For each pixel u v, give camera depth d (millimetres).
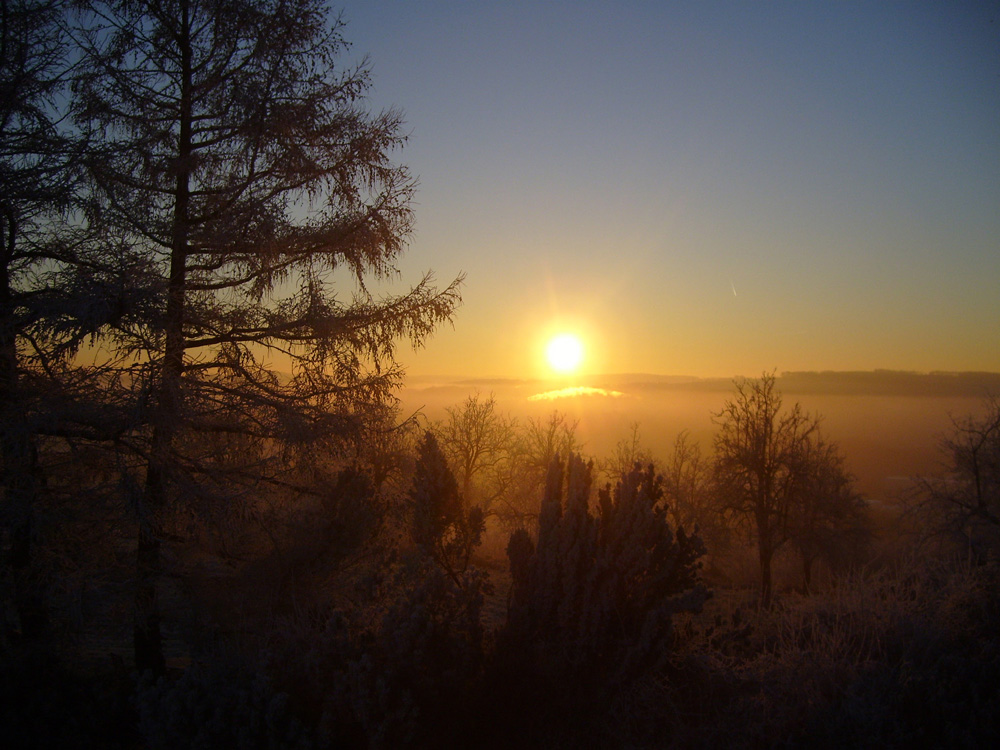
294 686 5270
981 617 6605
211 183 9086
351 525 7965
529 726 5535
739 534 23359
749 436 20438
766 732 5086
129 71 8492
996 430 19547
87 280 7410
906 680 5312
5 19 8109
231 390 8297
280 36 8289
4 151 8094
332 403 8711
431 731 5160
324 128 8758
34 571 7637
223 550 8375
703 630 6949
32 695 6543
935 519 20266
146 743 5562
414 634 5223
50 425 7293
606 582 5926
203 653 6949
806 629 6672
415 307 9070
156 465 7773
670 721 5398
